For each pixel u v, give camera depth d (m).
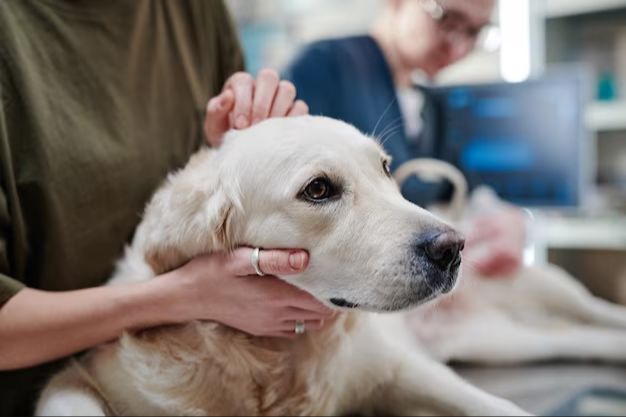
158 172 1.28
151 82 1.29
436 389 1.11
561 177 2.11
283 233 0.94
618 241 2.81
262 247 0.96
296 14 3.36
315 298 0.94
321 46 2.09
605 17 2.89
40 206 1.07
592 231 2.85
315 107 1.99
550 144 2.11
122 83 1.22
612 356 1.67
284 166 0.95
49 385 1.07
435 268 0.88
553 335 1.76
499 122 2.13
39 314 0.95
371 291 0.89
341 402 1.15
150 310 0.97
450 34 2.07
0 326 0.94
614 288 2.90
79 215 1.12
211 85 1.45
